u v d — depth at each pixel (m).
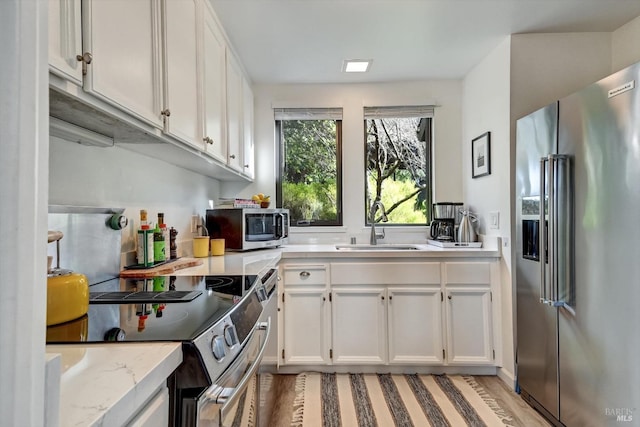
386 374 2.42
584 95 1.54
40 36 0.33
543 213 1.76
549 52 2.30
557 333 1.73
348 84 3.09
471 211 2.87
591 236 1.50
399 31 2.24
